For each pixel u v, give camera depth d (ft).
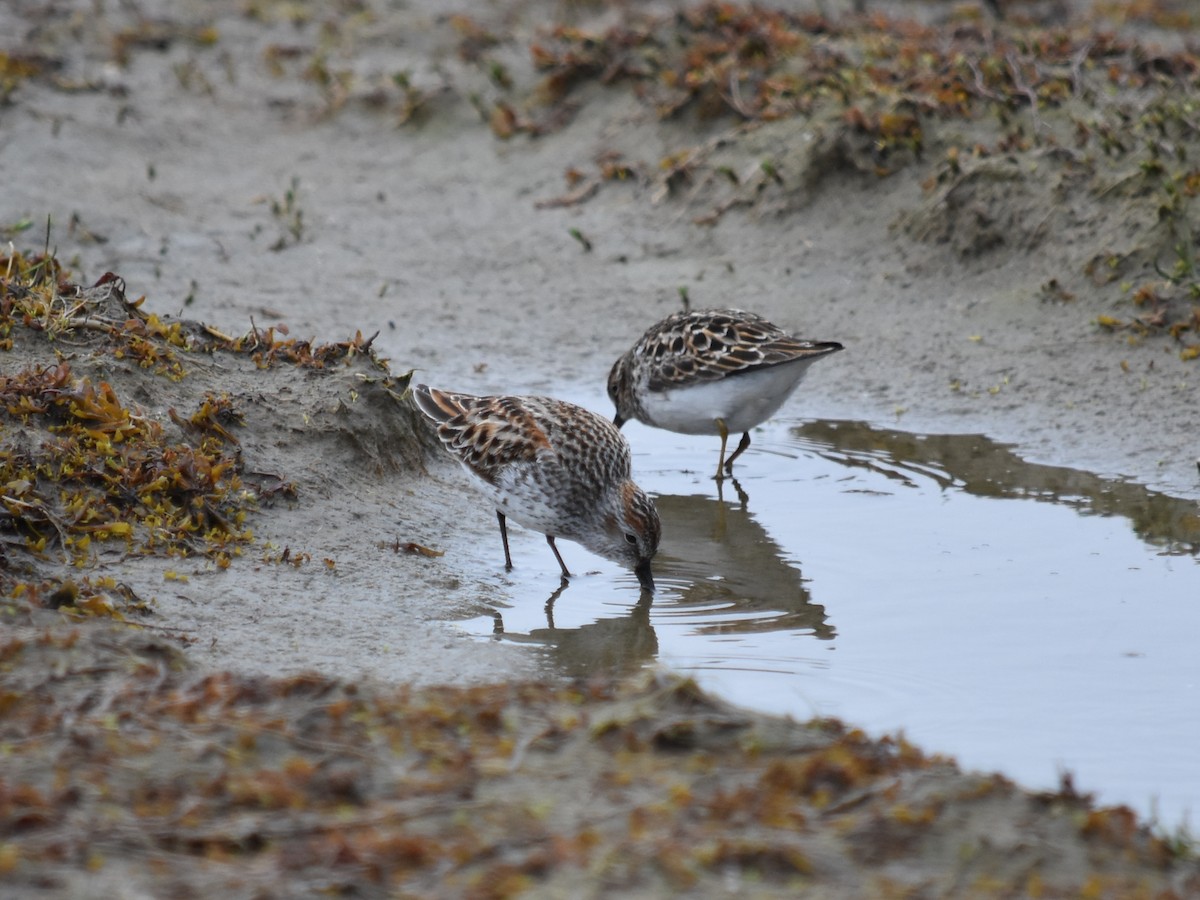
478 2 85.35
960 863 21.67
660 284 59.88
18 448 36.42
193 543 36.55
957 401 50.47
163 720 24.86
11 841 20.97
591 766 23.98
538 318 57.93
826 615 36.60
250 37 80.74
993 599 37.27
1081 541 40.81
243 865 20.71
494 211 66.13
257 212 66.03
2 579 32.19
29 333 40.96
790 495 45.47
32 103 71.46
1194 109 57.98
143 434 38.47
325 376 44.45
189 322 45.06
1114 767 28.58
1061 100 61.36
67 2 81.35
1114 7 80.12
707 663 33.55
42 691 25.75
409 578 37.73
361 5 84.58
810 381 52.80
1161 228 53.98
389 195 67.97
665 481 47.29
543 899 20.12
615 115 70.44
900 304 56.80
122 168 68.18
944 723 30.48
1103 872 21.85
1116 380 50.24
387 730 24.93
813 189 62.03
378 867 20.61
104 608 31.91
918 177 60.90
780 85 66.64
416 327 56.75
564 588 38.65
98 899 19.75
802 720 27.45
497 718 25.57
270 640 32.60
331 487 41.11
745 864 21.12
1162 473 44.68
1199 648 34.22
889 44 69.72
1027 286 55.83
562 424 39.73
